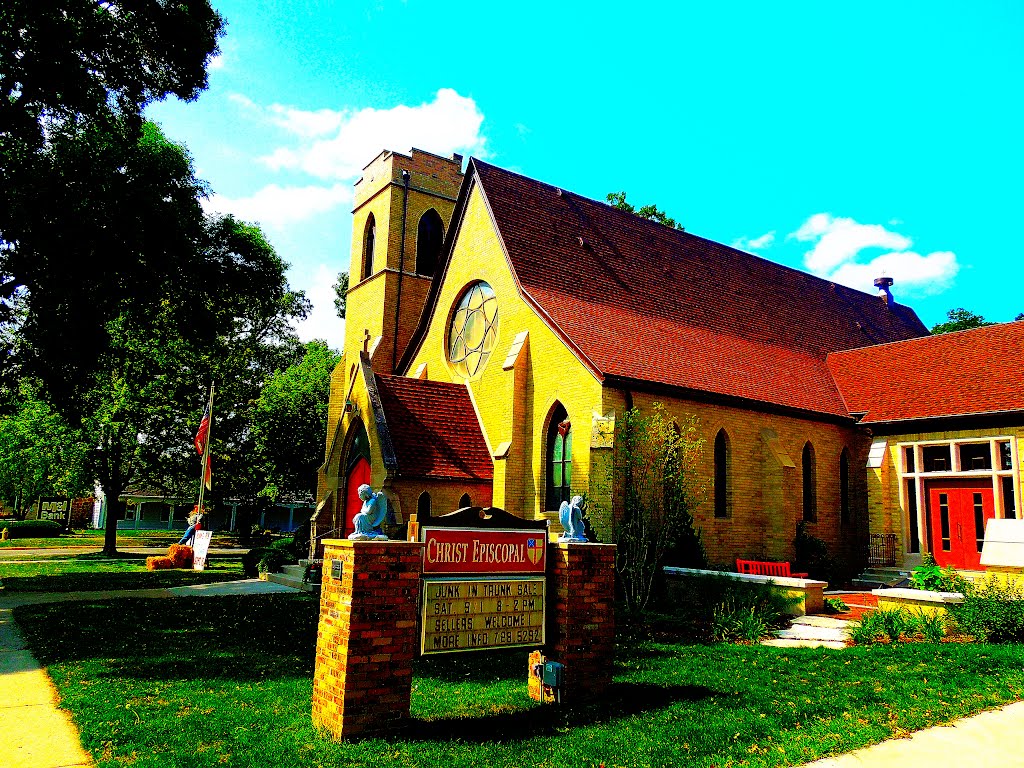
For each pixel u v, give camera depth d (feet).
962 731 25.50
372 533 25.91
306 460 158.20
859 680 33.22
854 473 85.51
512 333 77.20
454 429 77.05
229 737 24.36
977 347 84.33
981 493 74.08
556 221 86.63
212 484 150.20
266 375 173.47
